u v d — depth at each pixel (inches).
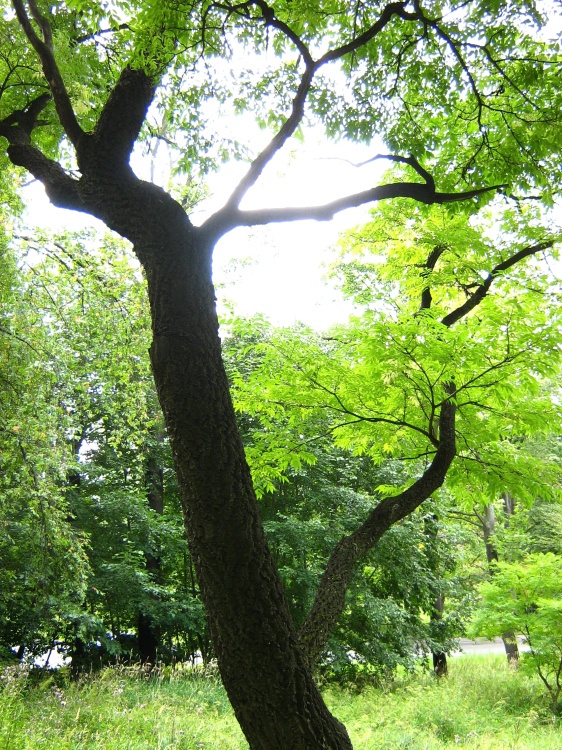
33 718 306.2
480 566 853.2
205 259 135.3
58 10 225.0
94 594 552.4
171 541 608.1
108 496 561.0
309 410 243.4
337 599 151.4
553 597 502.0
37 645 527.5
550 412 235.5
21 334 358.0
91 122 240.5
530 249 241.4
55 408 366.6
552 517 796.0
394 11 162.9
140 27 159.0
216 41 182.5
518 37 183.3
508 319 212.5
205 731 338.6
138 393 413.4
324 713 117.7
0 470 369.4
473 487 252.1
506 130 199.6
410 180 243.6
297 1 172.9
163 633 629.6
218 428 122.9
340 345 253.3
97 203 140.2
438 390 216.4
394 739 359.6
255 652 115.3
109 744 283.4
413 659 629.0
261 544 121.0
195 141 210.7
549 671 510.3
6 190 347.9
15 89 227.9
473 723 422.6
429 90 199.5
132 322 400.5
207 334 128.3
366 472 641.6
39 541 386.0
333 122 202.5
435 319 224.2
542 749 365.4
